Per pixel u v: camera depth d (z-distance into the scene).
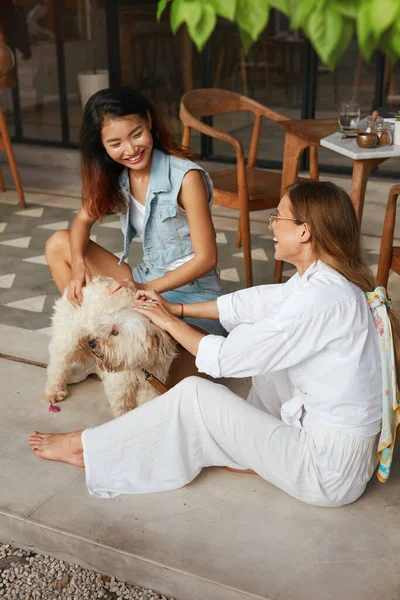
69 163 6.29
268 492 2.32
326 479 2.09
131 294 2.46
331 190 1.98
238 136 6.22
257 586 1.93
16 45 6.27
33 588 2.10
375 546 2.08
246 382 3.02
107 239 4.89
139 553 2.06
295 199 1.98
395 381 2.02
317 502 2.15
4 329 3.59
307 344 1.94
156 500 2.28
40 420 2.78
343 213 1.96
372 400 2.01
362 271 2.02
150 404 2.23
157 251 2.83
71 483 2.39
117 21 6.09
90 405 2.88
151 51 6.21
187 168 2.64
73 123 6.36
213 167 6.21
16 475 2.44
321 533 2.13
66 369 2.84
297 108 6.04
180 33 6.09
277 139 6.20
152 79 6.30
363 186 3.25
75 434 2.47
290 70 5.92
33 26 6.18
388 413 2.02
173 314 2.45
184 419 2.21
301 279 2.04
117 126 2.45
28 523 2.21
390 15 0.63
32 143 6.47
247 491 2.32
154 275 2.89
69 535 2.15
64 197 5.91
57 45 6.21
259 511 2.23
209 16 0.70
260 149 6.18
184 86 6.26
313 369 2.00
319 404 2.03
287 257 2.08
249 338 1.99
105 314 2.34
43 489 2.36
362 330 1.95
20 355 3.32
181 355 2.77
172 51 6.17
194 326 2.75
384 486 2.34
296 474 2.10
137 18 6.10
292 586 1.93
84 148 2.62
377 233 5.03
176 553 2.06
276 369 2.02
